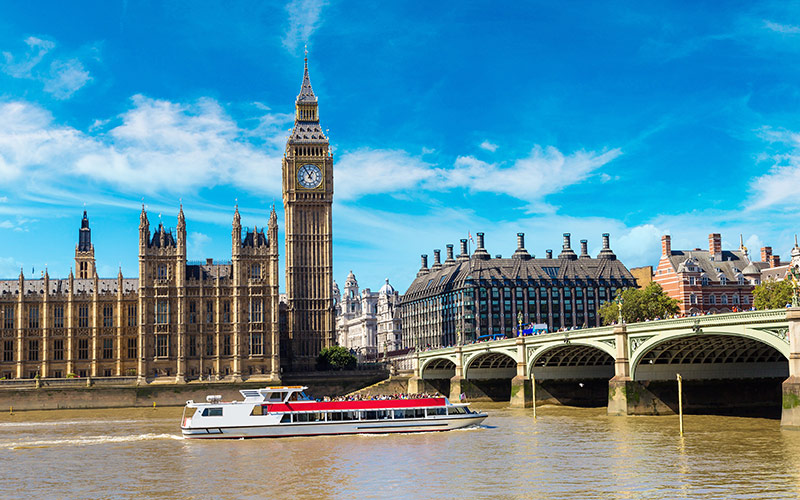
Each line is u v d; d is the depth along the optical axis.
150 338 199.12
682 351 119.38
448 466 81.00
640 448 88.75
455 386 173.88
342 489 71.00
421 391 192.88
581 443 94.25
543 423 116.69
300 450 93.12
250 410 105.12
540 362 148.62
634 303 195.50
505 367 176.25
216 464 84.44
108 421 143.38
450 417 110.19
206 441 102.69
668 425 107.81
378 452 90.88
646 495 66.00
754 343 114.06
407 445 96.19
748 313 96.62
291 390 107.25
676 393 120.31
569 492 67.69
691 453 84.06
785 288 162.62
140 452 93.88
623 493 66.88
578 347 137.38
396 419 108.06
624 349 118.94
